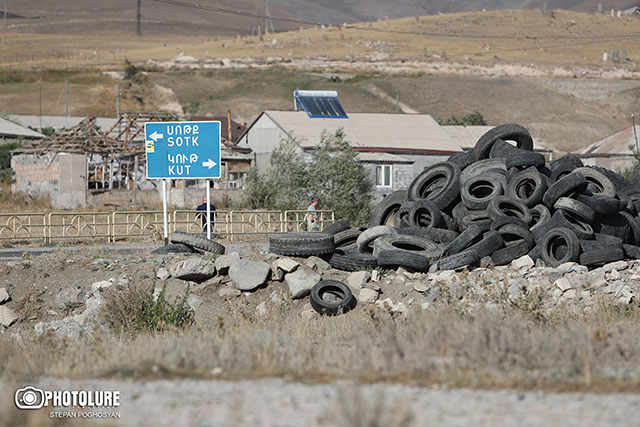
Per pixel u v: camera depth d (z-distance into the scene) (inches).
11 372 560.1
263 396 444.1
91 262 1133.7
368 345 611.8
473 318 777.6
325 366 541.0
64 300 1050.1
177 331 863.7
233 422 386.3
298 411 407.8
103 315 941.2
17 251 1267.2
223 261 1104.2
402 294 1050.7
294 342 687.7
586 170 1277.1
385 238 1178.6
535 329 737.6
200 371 530.6
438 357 561.6
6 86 7706.7
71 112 6683.1
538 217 1214.3
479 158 1457.9
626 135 4252.0
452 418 392.8
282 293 1088.2
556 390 457.4
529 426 378.3
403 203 1438.2
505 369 515.8
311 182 2262.6
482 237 1190.9
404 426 377.4
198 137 1358.3
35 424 387.9
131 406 426.9
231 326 882.8
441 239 1213.1
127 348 673.6
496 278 1019.3
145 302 943.7
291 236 1175.0
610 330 657.0
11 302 1057.5
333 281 1057.5
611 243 1140.5
